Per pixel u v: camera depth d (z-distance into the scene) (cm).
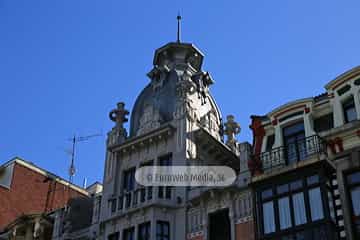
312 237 2764
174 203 3562
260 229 2972
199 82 4312
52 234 4138
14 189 5228
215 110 4347
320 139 3020
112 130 4212
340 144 2961
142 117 4156
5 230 4462
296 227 2842
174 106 4081
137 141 3953
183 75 4228
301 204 2883
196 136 3875
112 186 3928
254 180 3103
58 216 4178
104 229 3728
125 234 3588
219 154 4041
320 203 2817
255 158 3262
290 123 3266
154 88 4347
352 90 3066
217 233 3353
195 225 3412
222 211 3341
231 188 3303
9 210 5084
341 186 2844
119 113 4288
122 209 3684
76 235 3978
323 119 3178
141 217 3553
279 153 3180
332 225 2745
